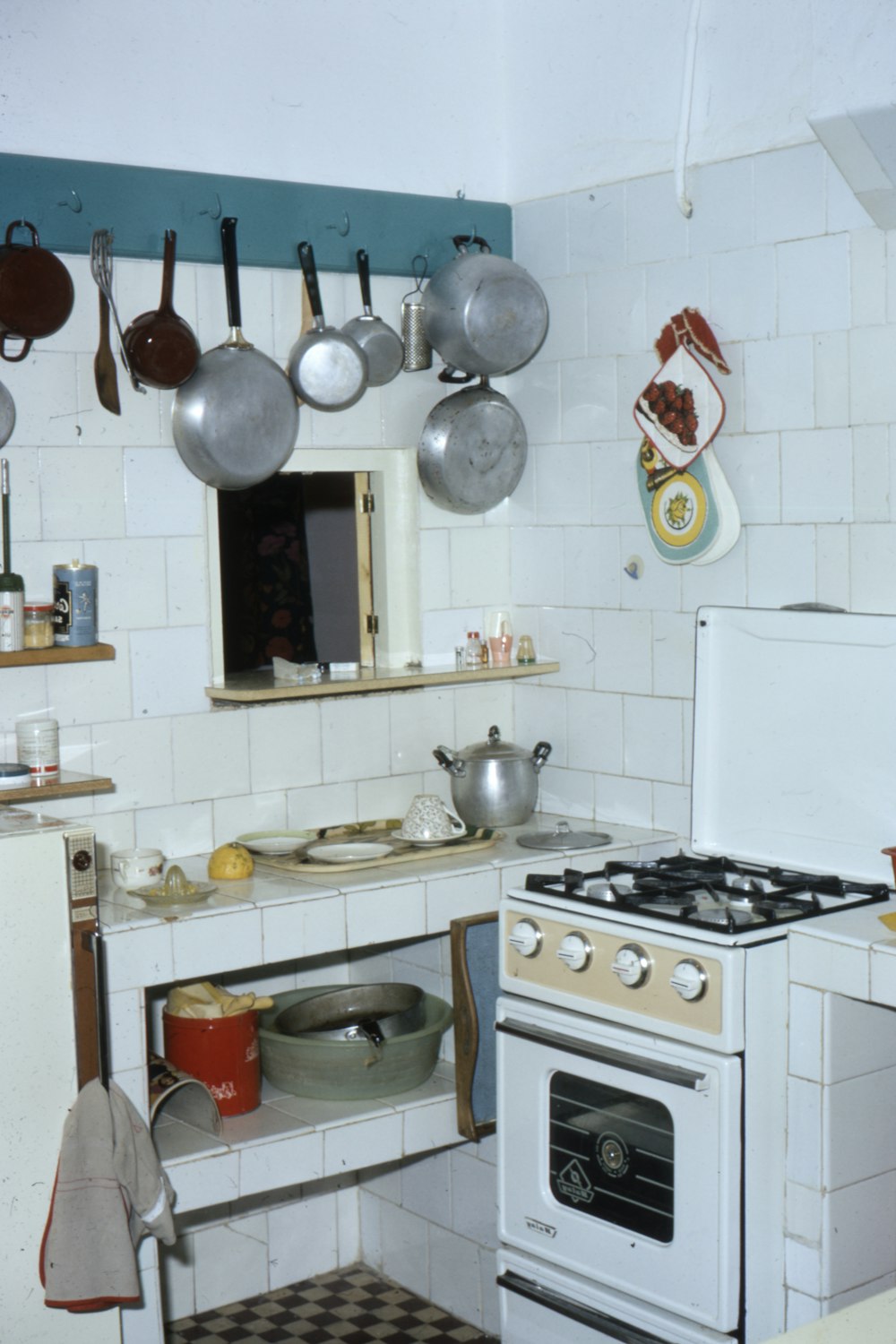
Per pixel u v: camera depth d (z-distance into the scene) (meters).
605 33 3.58
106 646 3.18
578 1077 2.90
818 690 3.17
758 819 3.30
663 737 3.59
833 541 3.17
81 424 3.24
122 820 3.37
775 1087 2.70
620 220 3.58
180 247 3.32
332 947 3.16
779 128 3.20
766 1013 2.68
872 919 2.73
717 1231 2.63
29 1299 2.77
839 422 3.13
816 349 3.16
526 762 3.72
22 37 3.14
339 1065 3.24
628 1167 2.81
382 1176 3.91
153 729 3.40
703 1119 2.65
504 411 3.76
